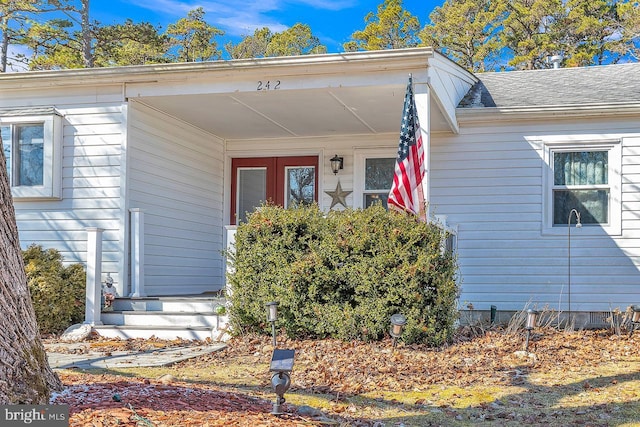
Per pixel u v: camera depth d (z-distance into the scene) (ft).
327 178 39.58
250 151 41.06
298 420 14.65
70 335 28.68
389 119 35.17
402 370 22.11
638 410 17.71
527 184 35.14
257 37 122.01
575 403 18.53
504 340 27.27
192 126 37.81
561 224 34.96
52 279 29.66
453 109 34.42
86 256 32.50
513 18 100.73
